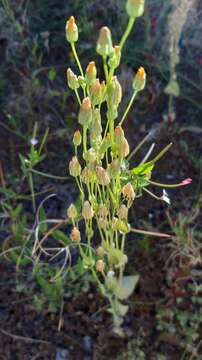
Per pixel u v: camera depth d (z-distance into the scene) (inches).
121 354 15.1
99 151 11.8
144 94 19.4
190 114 19.2
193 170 18.0
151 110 19.3
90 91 11.0
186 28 19.7
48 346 15.4
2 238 17.0
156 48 20.1
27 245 16.6
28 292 16.1
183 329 15.2
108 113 11.3
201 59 19.9
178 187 17.6
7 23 20.1
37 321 15.8
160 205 17.3
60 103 19.5
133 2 10.1
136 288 16.0
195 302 15.6
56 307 15.8
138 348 15.1
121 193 13.6
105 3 21.1
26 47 20.6
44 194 17.9
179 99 19.6
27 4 20.8
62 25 21.1
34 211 17.5
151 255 16.4
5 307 16.0
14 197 17.3
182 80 19.8
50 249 15.5
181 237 15.9
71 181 18.1
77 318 15.8
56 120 19.2
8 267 16.5
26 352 15.4
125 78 19.0
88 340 15.5
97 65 20.2
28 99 19.3
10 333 15.6
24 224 16.5
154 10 20.1
